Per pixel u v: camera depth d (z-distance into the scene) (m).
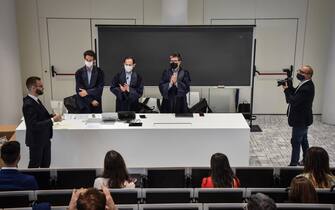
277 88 9.10
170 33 7.91
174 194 3.44
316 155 3.77
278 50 8.94
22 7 8.62
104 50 7.97
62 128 5.59
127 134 5.64
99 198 2.33
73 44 8.86
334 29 8.10
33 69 8.95
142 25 7.85
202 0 8.70
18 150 3.72
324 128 8.23
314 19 8.75
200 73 8.07
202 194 3.43
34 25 8.73
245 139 5.68
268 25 8.81
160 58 8.02
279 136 7.72
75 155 5.69
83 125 5.75
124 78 6.70
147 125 5.78
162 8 8.07
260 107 9.16
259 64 9.02
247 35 7.86
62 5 8.66
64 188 4.16
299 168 4.14
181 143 5.70
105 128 5.62
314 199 3.22
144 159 5.75
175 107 6.62
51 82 9.05
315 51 8.92
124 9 8.72
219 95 8.98
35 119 4.95
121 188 3.53
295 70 9.02
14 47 7.99
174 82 6.39
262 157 6.68
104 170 3.71
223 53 7.96
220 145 5.71
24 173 4.09
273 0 8.67
